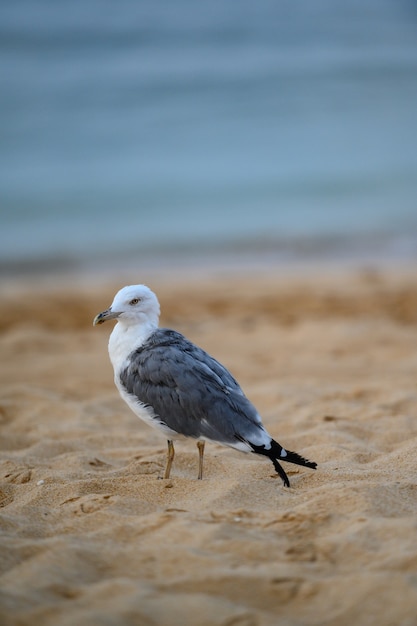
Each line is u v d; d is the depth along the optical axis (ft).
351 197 82.48
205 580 15.79
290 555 16.94
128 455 26.53
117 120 106.01
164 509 20.40
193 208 80.38
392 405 30.86
